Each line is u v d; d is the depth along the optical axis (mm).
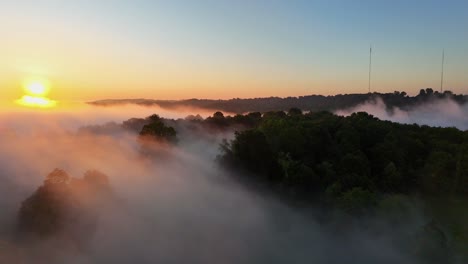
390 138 102875
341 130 105312
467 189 81375
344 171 84000
